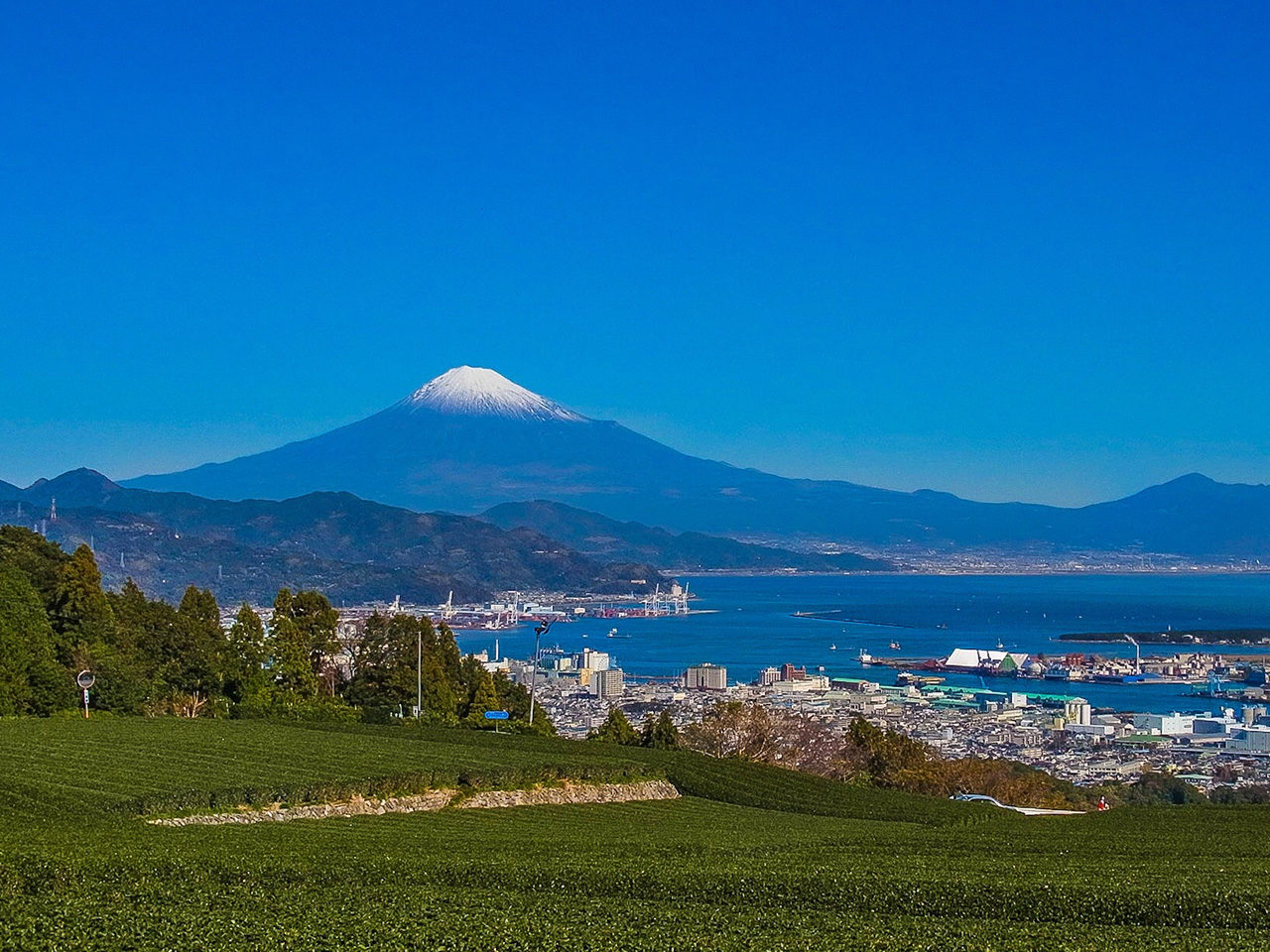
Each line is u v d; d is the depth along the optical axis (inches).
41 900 921.5
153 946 806.5
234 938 826.8
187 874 1041.5
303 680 3432.6
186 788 1604.3
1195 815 2060.8
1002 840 1541.6
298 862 1111.6
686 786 2183.8
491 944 822.5
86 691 2508.6
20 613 2733.8
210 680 3235.7
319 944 817.5
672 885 1067.9
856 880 1083.9
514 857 1227.2
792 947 831.7
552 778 2011.6
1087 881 1096.8
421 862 1131.9
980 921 960.3
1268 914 976.9
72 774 1695.4
